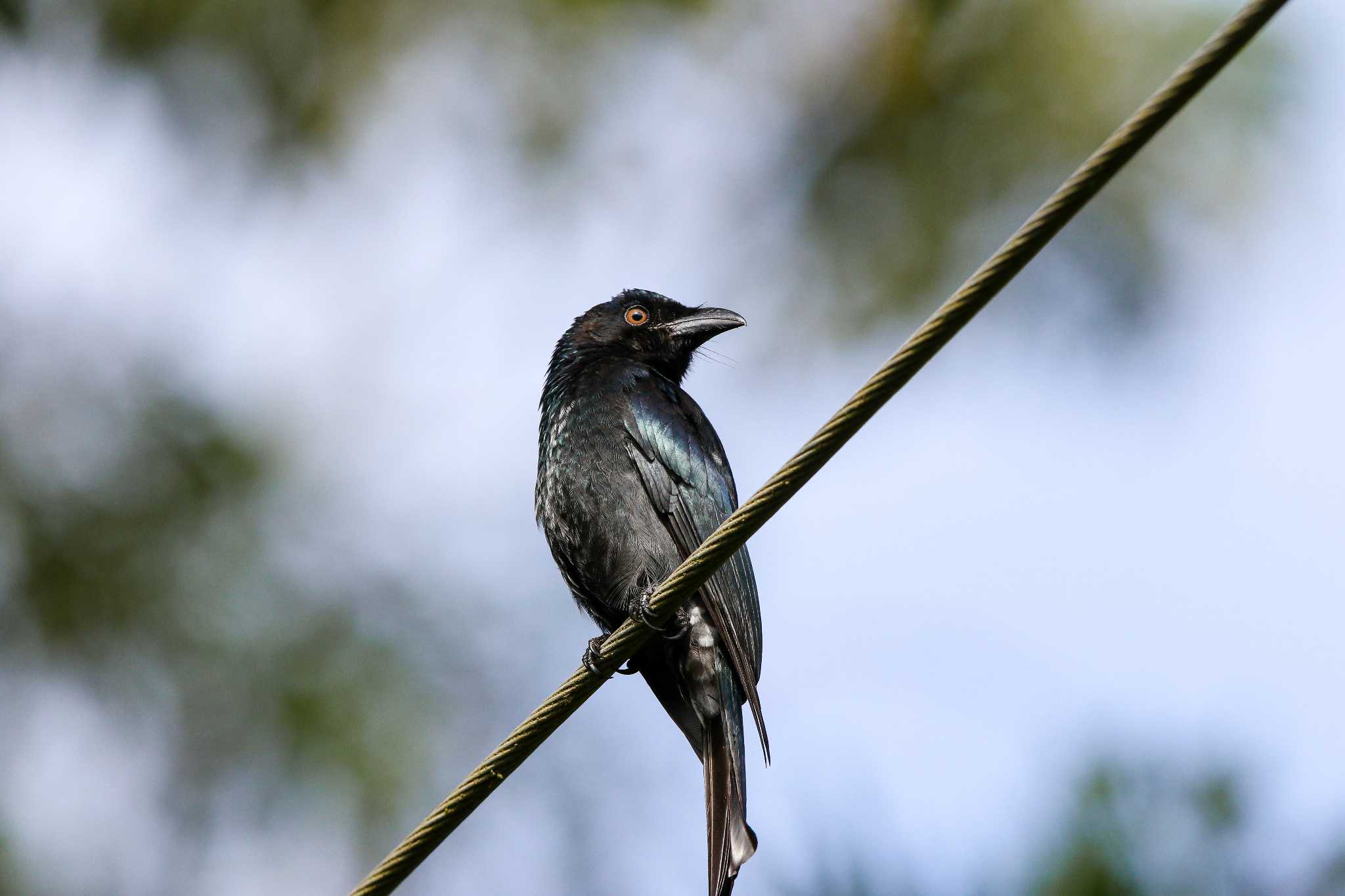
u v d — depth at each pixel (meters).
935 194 13.83
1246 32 5.26
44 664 15.11
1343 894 7.45
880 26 14.12
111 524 15.53
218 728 14.81
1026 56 13.48
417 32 15.40
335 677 14.90
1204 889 7.57
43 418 15.84
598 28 15.17
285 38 15.36
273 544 15.66
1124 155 5.54
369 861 14.18
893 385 6.31
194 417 16.09
